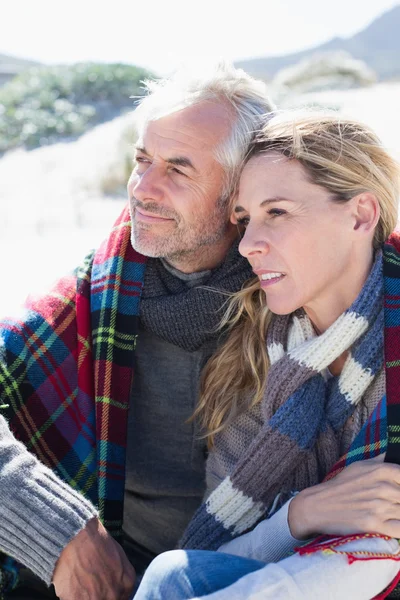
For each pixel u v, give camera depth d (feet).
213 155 7.61
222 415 7.54
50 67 81.71
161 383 8.13
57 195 44.50
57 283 8.31
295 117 6.58
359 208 6.67
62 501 6.43
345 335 6.62
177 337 7.79
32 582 7.91
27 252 28.22
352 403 6.68
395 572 5.91
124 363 7.81
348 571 5.71
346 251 6.65
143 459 8.26
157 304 7.80
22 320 7.89
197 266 8.09
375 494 5.97
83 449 7.77
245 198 6.74
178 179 7.69
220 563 5.91
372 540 5.88
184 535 7.29
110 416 7.72
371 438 6.40
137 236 7.82
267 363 7.27
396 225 7.09
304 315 7.00
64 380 7.89
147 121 7.76
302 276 6.58
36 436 7.71
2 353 7.58
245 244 6.65
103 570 6.44
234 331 7.61
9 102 71.15
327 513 6.14
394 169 6.87
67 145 61.36
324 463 6.82
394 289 6.66
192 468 8.14
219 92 7.69
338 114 6.66
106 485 7.57
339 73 77.10
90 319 8.02
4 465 6.50
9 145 64.13
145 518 8.43
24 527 6.35
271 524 6.45
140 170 7.90
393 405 6.27
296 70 80.18
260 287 7.32
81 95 75.72
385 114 45.14
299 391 6.78
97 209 40.24
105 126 65.77
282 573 5.63
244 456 6.93
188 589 5.72
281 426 6.70
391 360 6.38
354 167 6.52
